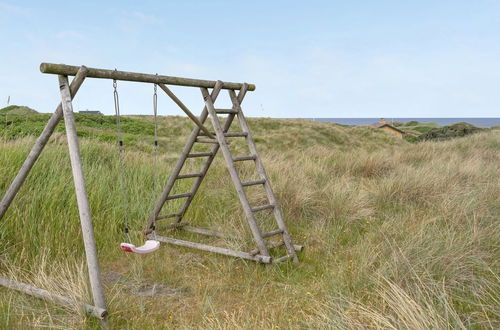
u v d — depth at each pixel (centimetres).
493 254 465
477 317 349
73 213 599
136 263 516
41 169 666
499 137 1889
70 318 374
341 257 541
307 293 425
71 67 408
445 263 426
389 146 3281
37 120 1956
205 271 511
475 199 675
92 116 2677
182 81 522
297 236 641
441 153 1438
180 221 670
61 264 480
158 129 2861
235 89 606
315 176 955
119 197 687
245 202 527
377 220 687
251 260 534
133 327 368
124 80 457
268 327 357
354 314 348
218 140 551
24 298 405
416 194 791
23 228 539
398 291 343
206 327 352
